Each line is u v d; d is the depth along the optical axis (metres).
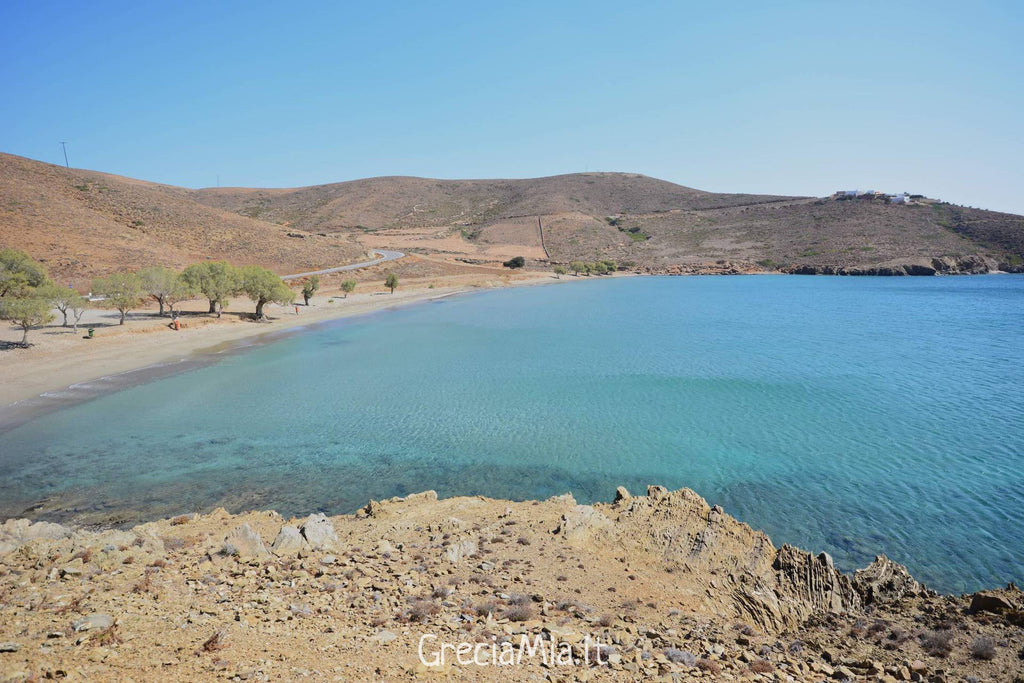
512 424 31.80
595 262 180.62
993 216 185.50
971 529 19.94
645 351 53.44
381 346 56.62
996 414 33.41
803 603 13.59
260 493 22.80
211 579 12.17
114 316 66.19
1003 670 9.95
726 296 111.06
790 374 43.72
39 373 42.84
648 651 10.12
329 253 137.00
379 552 14.53
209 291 68.06
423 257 159.75
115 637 8.87
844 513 21.28
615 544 15.62
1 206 98.75
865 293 115.69
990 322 72.94
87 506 21.31
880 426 31.34
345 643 9.46
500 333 65.00
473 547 14.95
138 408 34.81
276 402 36.19
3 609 9.86
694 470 25.42
